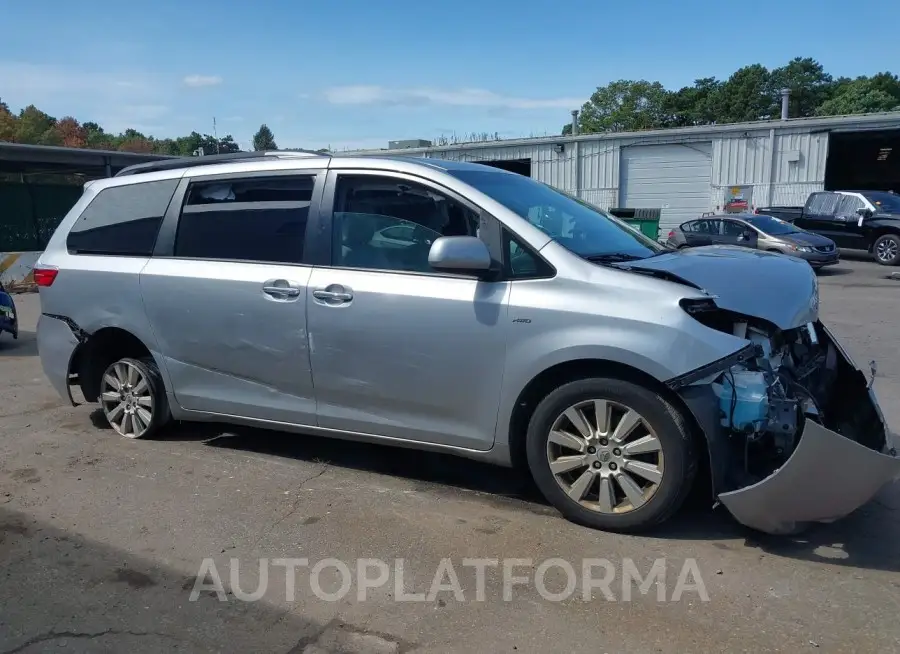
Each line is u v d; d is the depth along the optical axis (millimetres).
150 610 3191
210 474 4691
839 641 2883
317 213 4430
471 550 3652
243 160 4812
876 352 8336
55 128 90000
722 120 85500
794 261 4355
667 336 3471
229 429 5582
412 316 4031
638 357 3500
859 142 30281
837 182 33406
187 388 4977
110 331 5234
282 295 4422
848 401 4137
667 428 3543
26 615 3164
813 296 3883
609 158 29375
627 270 3727
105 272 5133
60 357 5379
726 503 3445
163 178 5078
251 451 5102
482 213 3994
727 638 2918
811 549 3607
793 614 3066
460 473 4660
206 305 4715
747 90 85250
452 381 3996
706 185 27891
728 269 4004
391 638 2961
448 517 4023
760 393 3463
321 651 2891
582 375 3773
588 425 3744
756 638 2912
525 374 3781
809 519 3459
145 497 4352
